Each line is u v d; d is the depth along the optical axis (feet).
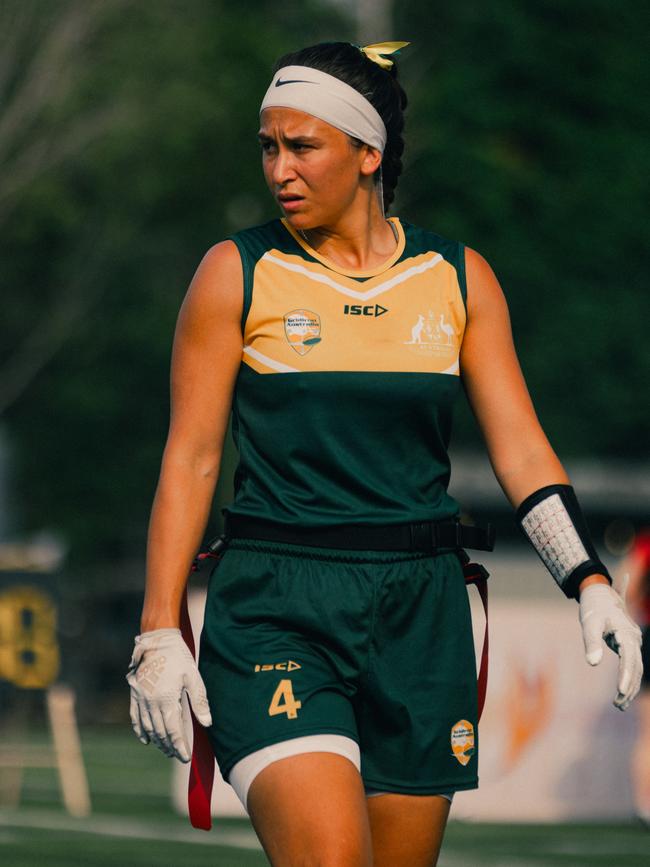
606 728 135.33
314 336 48.52
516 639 134.31
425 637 48.93
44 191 401.49
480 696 51.39
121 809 144.05
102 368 426.10
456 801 134.41
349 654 48.16
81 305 423.23
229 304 48.80
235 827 128.26
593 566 48.96
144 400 428.56
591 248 420.36
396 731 48.83
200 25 425.69
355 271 49.34
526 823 133.18
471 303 50.16
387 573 48.42
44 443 422.41
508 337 50.88
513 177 416.26
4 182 400.47
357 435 48.57
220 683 48.19
